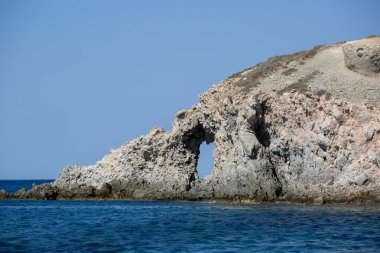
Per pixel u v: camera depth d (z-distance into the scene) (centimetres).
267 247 5322
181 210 9200
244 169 10256
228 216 7975
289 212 8288
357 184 9400
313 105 10256
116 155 12706
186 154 12169
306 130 10144
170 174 12000
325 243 5478
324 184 9725
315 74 11381
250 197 10112
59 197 12525
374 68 11131
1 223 7612
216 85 11931
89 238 5966
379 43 11212
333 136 9875
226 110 10906
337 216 7619
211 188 11338
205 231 6444
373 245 5334
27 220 8044
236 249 5231
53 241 5747
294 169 10194
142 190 11944
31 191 12750
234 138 10694
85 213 9100
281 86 11150
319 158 9894
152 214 8644
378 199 9194
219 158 11081
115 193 12138
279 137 10412
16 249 5241
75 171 12950
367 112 9881
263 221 7269
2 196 12731
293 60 12281
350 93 10538
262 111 10619
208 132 11825
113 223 7475
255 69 12219
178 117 12200
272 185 10081
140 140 12300
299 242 5566
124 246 5403
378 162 9406
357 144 9644
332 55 12194
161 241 5709
